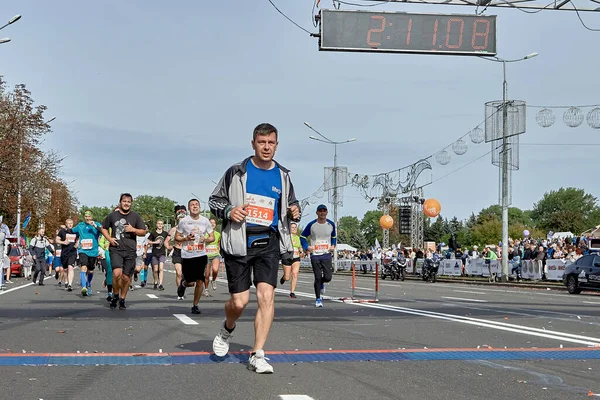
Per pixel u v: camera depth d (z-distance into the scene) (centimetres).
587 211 13762
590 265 2281
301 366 654
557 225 11625
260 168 636
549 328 1010
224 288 2167
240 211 607
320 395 526
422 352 749
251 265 633
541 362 691
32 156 4122
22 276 3167
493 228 9556
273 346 790
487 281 3334
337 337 879
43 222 4944
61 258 1975
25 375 600
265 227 626
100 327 975
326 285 2641
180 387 553
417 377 605
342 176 5597
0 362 664
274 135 631
